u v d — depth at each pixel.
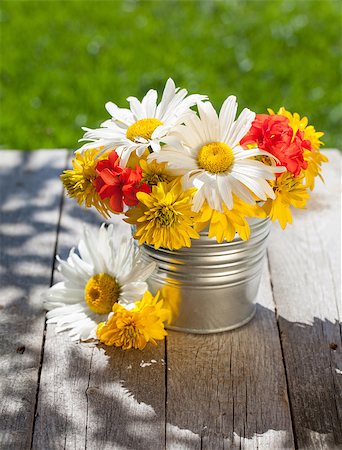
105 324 0.88
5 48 1.84
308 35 1.92
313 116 1.62
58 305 0.94
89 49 1.84
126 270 0.90
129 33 1.93
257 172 0.81
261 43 1.88
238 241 0.86
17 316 0.95
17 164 1.22
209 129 0.83
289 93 1.69
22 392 0.85
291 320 0.94
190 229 0.82
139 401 0.84
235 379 0.87
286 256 1.03
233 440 0.80
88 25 1.96
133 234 0.86
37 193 1.16
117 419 0.82
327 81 1.74
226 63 1.80
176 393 0.85
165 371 0.87
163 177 0.83
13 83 1.71
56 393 0.85
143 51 1.84
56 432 0.81
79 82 1.70
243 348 0.90
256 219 0.86
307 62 1.80
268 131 0.83
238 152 0.83
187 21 1.99
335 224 1.09
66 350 0.90
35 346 0.91
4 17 1.99
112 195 0.82
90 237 0.93
